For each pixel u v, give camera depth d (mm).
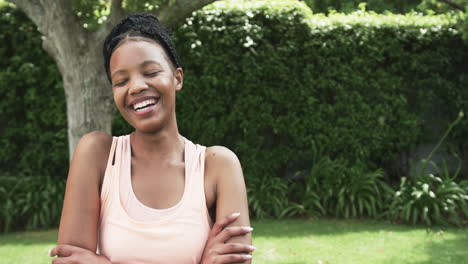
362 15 6152
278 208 5746
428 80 6062
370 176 5734
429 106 6125
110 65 1128
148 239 1066
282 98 5891
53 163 5711
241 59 5770
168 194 1116
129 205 1094
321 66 5887
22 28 5352
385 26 5926
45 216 5395
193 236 1090
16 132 5586
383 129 6043
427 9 6980
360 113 5980
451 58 6070
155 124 1100
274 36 5836
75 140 3561
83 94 3486
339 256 4090
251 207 5758
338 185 5738
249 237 1115
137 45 1100
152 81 1091
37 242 4684
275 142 6172
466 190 5602
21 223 5430
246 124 5875
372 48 5879
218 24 5672
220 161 1184
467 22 5727
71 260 1032
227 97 5824
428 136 6254
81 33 3346
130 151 1170
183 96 5684
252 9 5758
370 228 5098
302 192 5957
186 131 5793
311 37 5852
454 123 5738
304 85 5922
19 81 5457
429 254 4137
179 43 5590
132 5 3195
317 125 5957
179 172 1147
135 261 1065
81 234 1080
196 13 5602
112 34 1159
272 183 5922
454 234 4820
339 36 5840
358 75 5945
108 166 1140
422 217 5281
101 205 1127
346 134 5977
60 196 5441
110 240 1079
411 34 5957
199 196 1123
